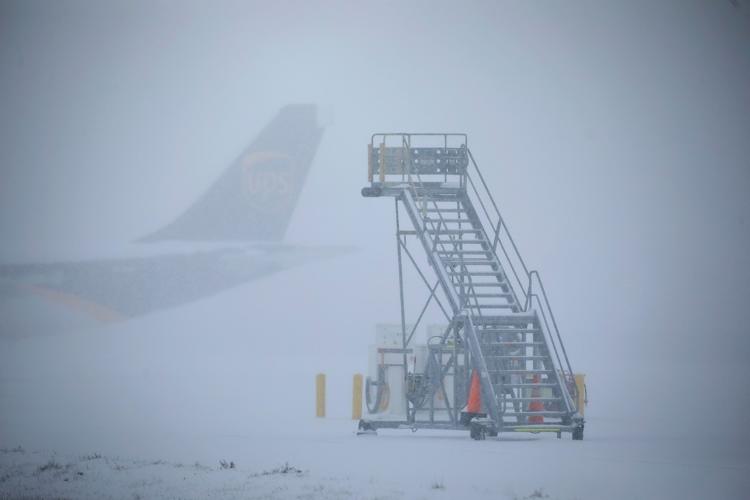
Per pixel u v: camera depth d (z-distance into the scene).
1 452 63.38
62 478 50.59
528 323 83.31
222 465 55.44
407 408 82.50
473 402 78.31
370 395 85.75
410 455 62.69
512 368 85.19
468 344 81.00
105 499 44.31
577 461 59.22
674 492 46.62
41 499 44.22
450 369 86.81
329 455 62.72
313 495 44.50
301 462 58.59
